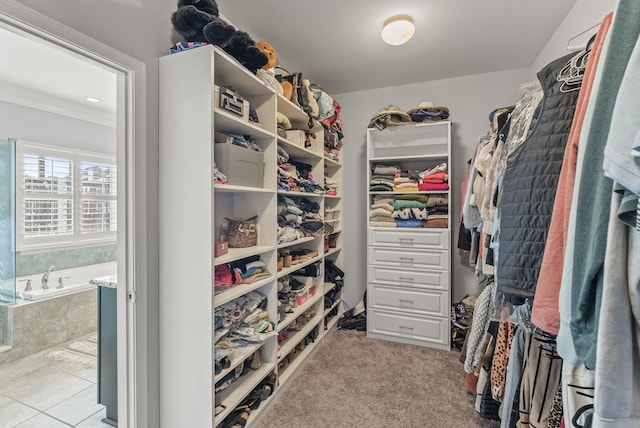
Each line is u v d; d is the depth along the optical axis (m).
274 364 1.89
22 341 2.61
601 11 1.57
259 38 2.21
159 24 1.47
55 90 2.91
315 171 2.67
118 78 1.37
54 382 2.22
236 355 1.60
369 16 1.96
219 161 1.56
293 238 2.16
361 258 3.28
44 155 3.19
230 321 1.61
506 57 2.53
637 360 0.55
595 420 0.57
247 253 1.65
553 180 0.87
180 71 1.42
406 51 2.42
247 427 1.63
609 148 0.53
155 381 1.47
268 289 1.90
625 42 0.59
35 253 3.13
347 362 2.39
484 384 1.67
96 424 1.78
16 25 0.99
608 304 0.55
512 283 0.94
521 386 1.23
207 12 1.49
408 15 1.95
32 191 3.10
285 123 2.08
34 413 1.88
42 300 2.73
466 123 2.90
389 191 2.83
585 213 0.63
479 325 1.80
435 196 2.75
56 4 1.07
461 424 1.71
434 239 2.64
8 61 2.29
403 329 2.75
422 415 1.78
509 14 1.95
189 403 1.42
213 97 1.37
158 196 1.47
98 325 1.79
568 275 0.67
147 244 1.42
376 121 2.77
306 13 1.93
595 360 0.58
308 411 1.82
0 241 2.60
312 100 2.45
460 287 2.94
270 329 1.85
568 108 0.85
